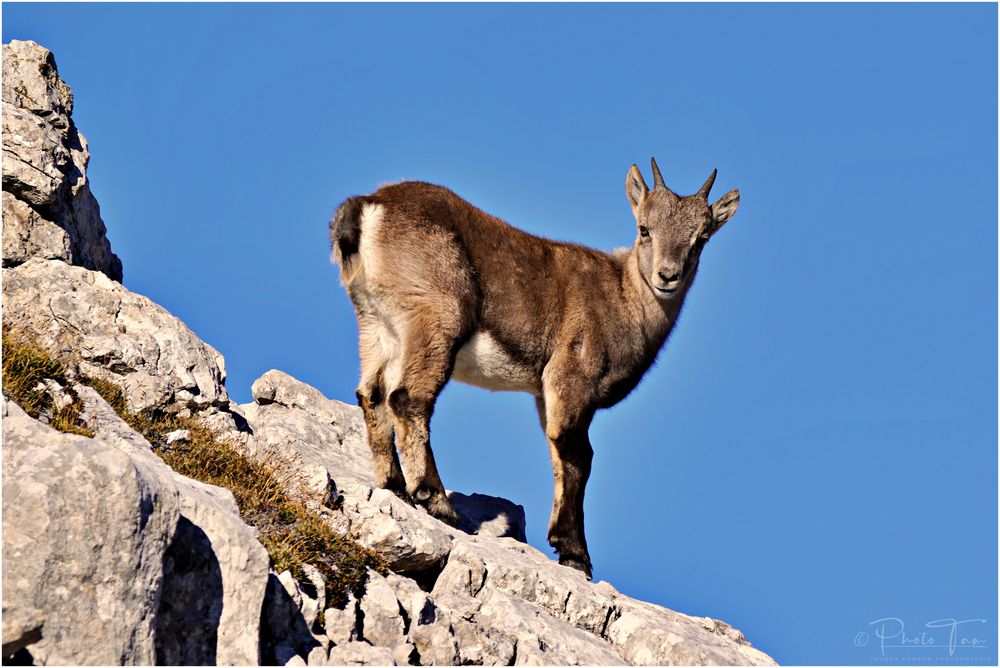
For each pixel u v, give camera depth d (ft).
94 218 130.82
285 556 90.89
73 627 70.13
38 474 72.59
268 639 82.28
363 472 127.54
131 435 95.50
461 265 123.95
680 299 139.44
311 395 137.08
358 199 122.21
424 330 120.37
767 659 117.08
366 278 121.60
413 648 91.25
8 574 69.46
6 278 113.39
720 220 141.59
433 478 119.24
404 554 102.01
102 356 109.81
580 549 125.18
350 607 92.02
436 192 127.13
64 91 129.18
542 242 135.23
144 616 72.69
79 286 115.65
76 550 71.41
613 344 133.80
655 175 138.51
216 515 80.74
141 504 73.77
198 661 76.79
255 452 110.42
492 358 128.77
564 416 129.39
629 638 107.86
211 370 116.88
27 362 96.32
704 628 120.57
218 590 79.00
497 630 97.25
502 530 132.26
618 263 139.64
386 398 121.90
